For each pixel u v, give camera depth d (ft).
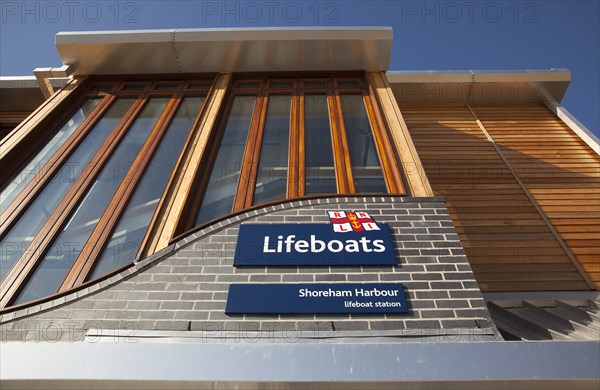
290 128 17.76
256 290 10.68
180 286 10.94
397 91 28.35
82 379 7.32
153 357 7.55
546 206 20.72
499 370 7.33
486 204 20.93
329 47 20.77
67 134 17.85
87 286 11.16
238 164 16.11
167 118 18.45
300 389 7.29
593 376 7.26
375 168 15.46
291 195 14.44
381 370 7.35
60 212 13.88
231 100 20.02
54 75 21.36
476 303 10.33
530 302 15.05
